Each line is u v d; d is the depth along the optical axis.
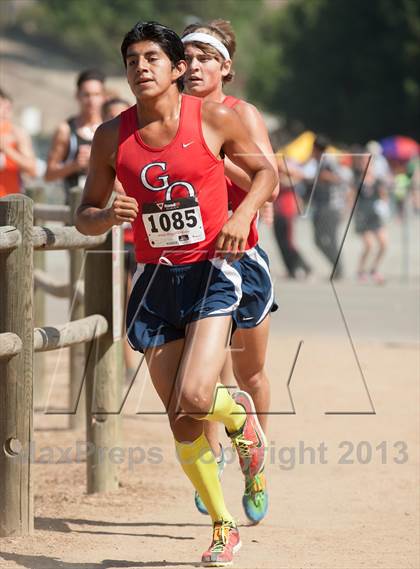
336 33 147.50
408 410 21.25
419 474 17.56
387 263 49.66
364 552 13.52
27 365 13.58
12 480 13.73
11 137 25.92
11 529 13.81
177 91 12.22
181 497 16.28
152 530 14.50
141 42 11.97
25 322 13.50
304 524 14.95
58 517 15.02
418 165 85.38
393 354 27.34
